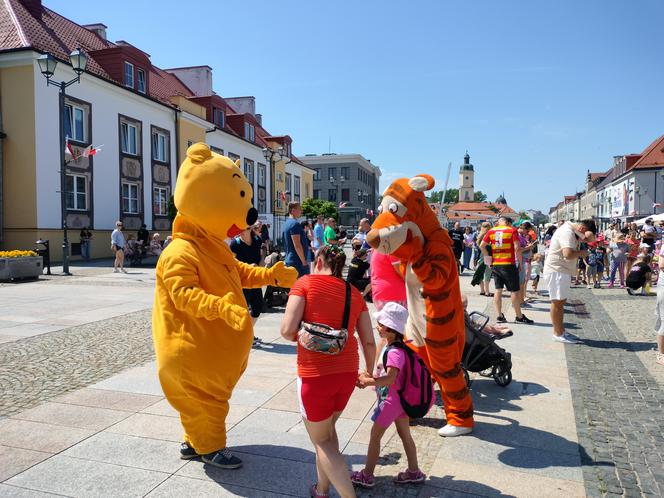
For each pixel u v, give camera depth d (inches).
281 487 131.0
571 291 529.3
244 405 187.5
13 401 191.3
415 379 130.7
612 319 361.1
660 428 170.4
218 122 1375.5
